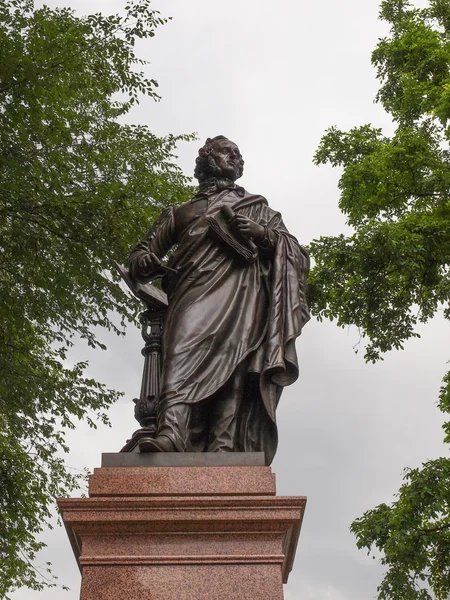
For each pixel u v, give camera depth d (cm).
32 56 1495
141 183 1755
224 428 741
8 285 1680
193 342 757
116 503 634
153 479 658
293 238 834
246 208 847
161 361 783
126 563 620
